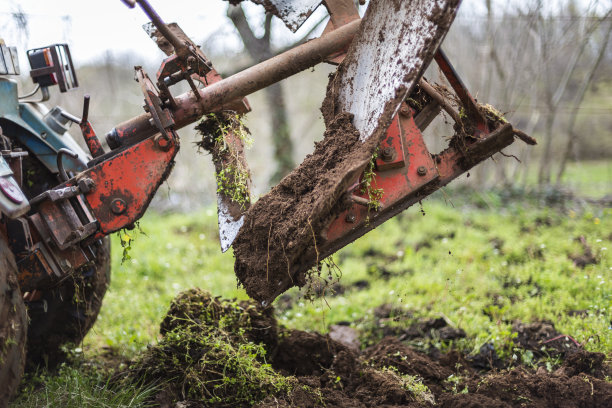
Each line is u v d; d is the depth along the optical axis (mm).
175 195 11977
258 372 3242
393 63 2998
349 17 3521
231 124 3451
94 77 12039
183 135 12055
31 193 3828
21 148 3695
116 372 3670
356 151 2975
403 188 3133
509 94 10031
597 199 9641
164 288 6273
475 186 10250
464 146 3309
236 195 3336
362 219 3107
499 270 5965
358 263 6906
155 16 3068
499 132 3262
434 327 4539
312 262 3131
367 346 4492
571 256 6227
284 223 3002
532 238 7164
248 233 3137
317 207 2828
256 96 13797
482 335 4098
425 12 2867
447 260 6461
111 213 3209
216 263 7160
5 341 2682
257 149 14156
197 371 3303
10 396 2752
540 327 4191
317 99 14547
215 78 3500
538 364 3793
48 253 3154
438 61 3289
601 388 3129
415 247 7402
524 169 10719
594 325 4039
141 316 5184
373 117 3037
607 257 5848
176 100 3357
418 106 3381
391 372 3463
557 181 10336
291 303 5629
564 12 9406
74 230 3119
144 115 3406
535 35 9758
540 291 5246
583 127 14844
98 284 4027
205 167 12164
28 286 3107
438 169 3330
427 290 5547
